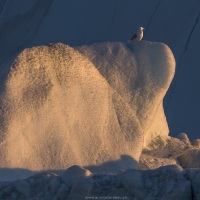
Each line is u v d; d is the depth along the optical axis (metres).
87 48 26.41
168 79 25.86
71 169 18.36
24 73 23.53
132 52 26.41
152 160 25.55
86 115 24.03
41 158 22.53
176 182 17.25
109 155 23.64
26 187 18.36
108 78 25.72
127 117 24.69
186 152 26.75
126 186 17.55
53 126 23.12
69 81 24.12
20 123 22.58
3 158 21.91
